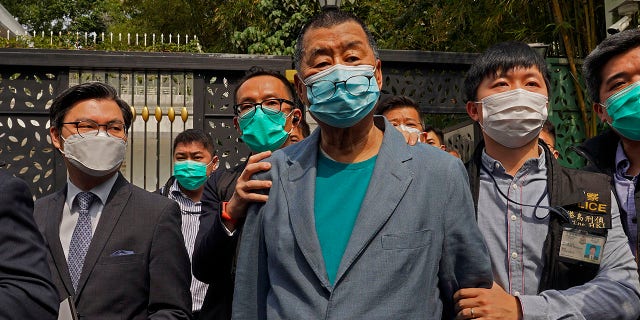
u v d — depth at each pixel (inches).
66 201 106.3
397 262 65.7
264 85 121.1
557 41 277.6
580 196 86.5
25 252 73.0
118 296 96.9
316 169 74.4
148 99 285.3
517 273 87.4
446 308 74.0
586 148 109.5
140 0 637.3
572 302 77.5
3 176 74.7
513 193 91.5
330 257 67.8
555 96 252.7
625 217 97.8
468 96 100.2
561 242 84.8
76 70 222.5
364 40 75.5
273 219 72.1
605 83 102.3
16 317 68.6
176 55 223.0
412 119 139.3
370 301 64.2
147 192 108.5
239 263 75.4
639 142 101.5
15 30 554.6
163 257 100.7
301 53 76.7
